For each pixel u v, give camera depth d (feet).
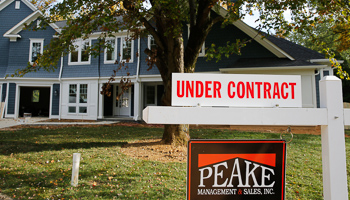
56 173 15.80
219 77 6.19
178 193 12.75
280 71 38.70
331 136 6.12
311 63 37.40
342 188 6.00
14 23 57.93
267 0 22.12
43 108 67.92
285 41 49.52
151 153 20.92
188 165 6.15
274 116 6.05
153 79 49.93
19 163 18.22
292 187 14.07
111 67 53.06
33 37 55.88
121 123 47.16
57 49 23.16
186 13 27.50
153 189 13.25
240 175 6.24
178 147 22.47
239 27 43.57
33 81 55.21
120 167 16.99
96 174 15.65
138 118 50.11
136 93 50.62
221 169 6.21
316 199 12.52
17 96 54.54
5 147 23.67
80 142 26.27
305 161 19.16
